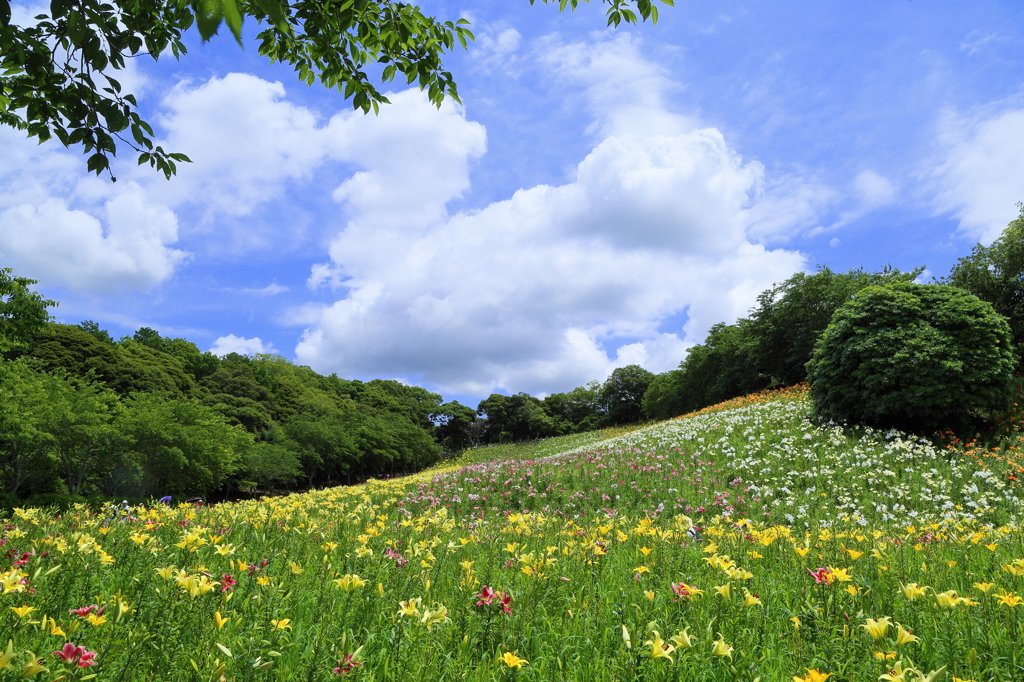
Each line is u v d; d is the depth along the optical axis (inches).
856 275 1248.2
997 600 114.0
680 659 92.1
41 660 78.2
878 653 86.7
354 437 1736.0
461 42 192.9
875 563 150.0
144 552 153.1
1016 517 336.2
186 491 944.3
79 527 193.5
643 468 509.4
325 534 205.9
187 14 132.3
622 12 177.0
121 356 1341.0
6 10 111.0
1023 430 525.7
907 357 548.4
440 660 96.7
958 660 95.5
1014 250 892.0
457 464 2001.7
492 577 152.6
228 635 94.5
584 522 325.4
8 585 94.9
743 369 1323.8
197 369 1800.0
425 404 2810.0
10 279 761.0
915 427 566.9
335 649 91.2
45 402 721.6
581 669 96.5
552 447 1456.7
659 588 137.6
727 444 565.3
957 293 604.1
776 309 1237.1
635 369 2556.6
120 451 817.5
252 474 1236.5
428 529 237.5
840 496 399.9
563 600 131.3
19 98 146.4
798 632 104.3
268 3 48.6
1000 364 539.2
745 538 193.2
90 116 142.3
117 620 87.0
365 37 183.3
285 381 1987.0
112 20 130.8
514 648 102.7
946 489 396.8
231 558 155.4
